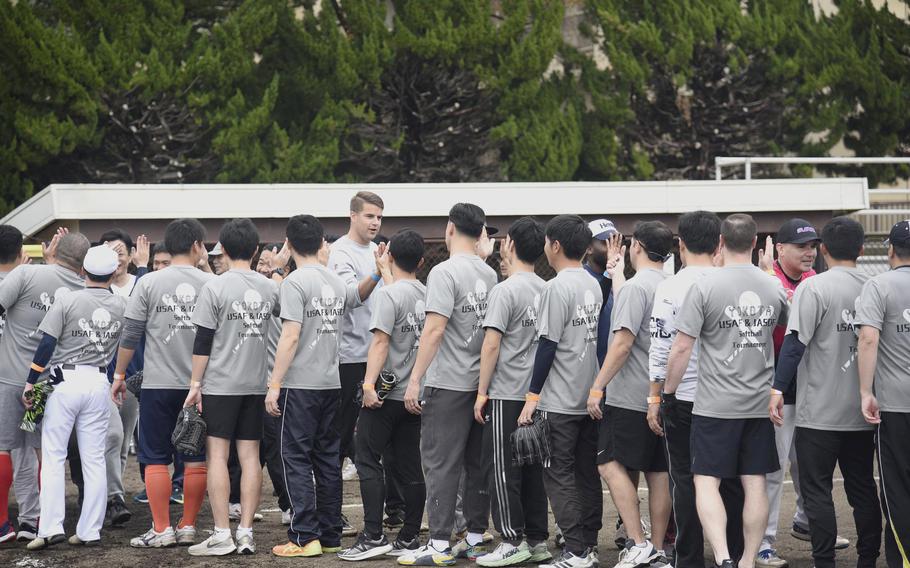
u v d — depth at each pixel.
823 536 7.48
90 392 9.04
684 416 7.57
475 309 8.36
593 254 8.90
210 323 8.55
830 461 7.56
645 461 7.89
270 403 8.34
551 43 28.84
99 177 26.42
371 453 8.62
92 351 9.09
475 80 28.73
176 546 9.09
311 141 27.28
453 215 8.53
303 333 8.53
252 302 8.69
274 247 10.84
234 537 9.48
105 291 9.21
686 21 30.14
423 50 27.75
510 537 8.18
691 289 7.33
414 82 28.59
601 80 30.84
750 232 7.46
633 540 7.95
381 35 27.86
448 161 29.98
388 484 9.77
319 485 8.81
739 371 7.32
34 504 9.54
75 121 25.38
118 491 10.09
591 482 8.23
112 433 10.02
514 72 28.53
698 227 7.62
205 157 26.78
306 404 8.52
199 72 25.47
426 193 17.25
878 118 31.66
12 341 9.31
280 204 16.77
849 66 31.09
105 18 25.12
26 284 9.32
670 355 7.37
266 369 8.84
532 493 8.38
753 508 7.35
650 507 8.09
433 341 8.18
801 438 7.64
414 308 8.66
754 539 7.37
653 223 8.06
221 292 8.59
